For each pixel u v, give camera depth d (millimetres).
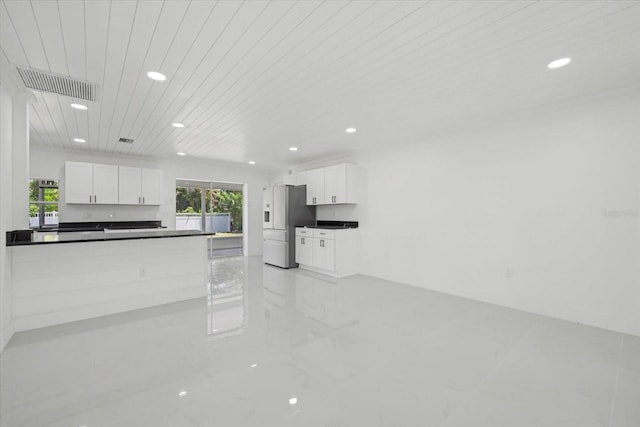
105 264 3316
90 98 2924
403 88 2766
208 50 2102
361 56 2205
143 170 5781
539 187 3285
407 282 4684
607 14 1733
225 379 1994
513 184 3494
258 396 1811
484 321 3068
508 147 3539
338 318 3164
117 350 2422
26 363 2205
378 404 1737
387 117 3578
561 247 3135
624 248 2762
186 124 3807
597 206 2908
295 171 7281
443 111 3375
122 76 2471
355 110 3328
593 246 2934
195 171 6828
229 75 2473
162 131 4141
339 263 5230
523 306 3410
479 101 3084
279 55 2178
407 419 1611
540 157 3275
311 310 3432
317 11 1698
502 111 3383
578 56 2219
